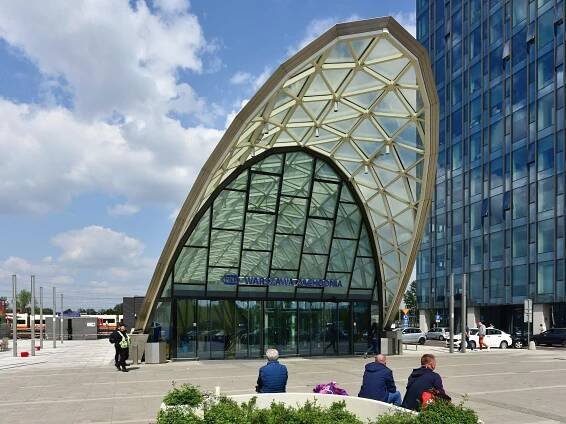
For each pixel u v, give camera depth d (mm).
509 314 62125
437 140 28500
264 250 33562
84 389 19625
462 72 71312
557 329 48188
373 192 34562
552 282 52812
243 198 32531
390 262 36125
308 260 34781
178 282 31625
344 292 35562
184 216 28141
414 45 24109
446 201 73938
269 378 11477
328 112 29375
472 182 67938
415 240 33094
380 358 11531
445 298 72938
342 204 35156
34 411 15242
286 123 29547
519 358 33250
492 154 64000
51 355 39625
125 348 26016
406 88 27203
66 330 75938
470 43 69812
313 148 33156
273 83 24125
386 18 23094
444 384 20453
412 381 10391
